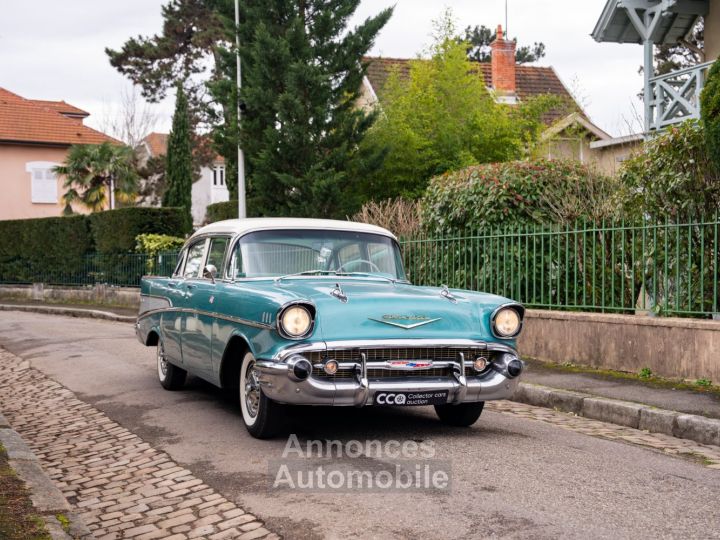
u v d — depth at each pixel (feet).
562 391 25.84
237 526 14.49
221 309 22.12
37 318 69.36
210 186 204.44
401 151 70.95
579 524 14.06
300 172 72.54
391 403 19.20
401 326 19.43
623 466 18.10
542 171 37.01
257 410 20.68
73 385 31.71
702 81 49.37
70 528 14.64
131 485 17.53
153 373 33.91
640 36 57.67
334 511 14.98
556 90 107.55
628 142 50.16
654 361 28.53
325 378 18.95
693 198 29.37
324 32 73.05
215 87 78.95
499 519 14.34
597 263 33.40
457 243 38.70
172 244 75.87
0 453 19.92
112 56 144.25
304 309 18.81
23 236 94.99
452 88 72.64
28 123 130.41
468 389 19.80
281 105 68.59
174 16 145.38
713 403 23.56
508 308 20.62
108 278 81.97
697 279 29.25
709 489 16.29
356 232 24.44
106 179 104.88
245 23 75.61
